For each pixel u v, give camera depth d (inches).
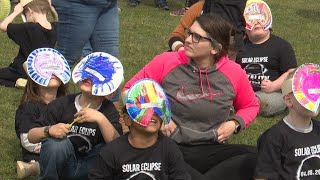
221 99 203.0
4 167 237.3
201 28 199.2
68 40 257.3
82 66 201.8
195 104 201.3
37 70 223.8
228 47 204.4
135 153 182.4
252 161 199.2
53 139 195.5
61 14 255.1
